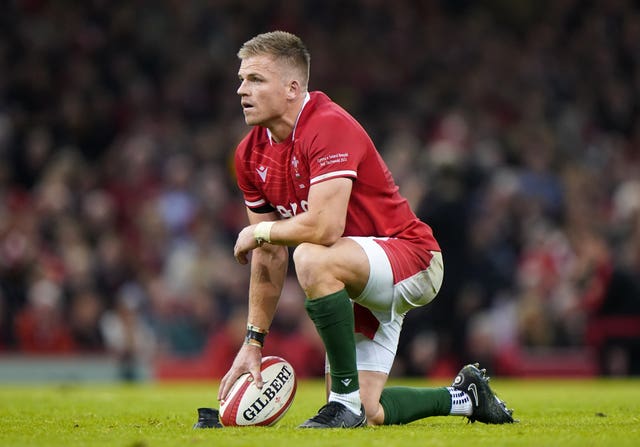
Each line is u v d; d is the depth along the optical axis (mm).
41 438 13344
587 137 74500
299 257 14633
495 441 12414
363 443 12102
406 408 15586
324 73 69188
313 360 43156
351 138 15422
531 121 73062
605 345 46125
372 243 15422
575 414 18594
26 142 53906
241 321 44906
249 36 69125
